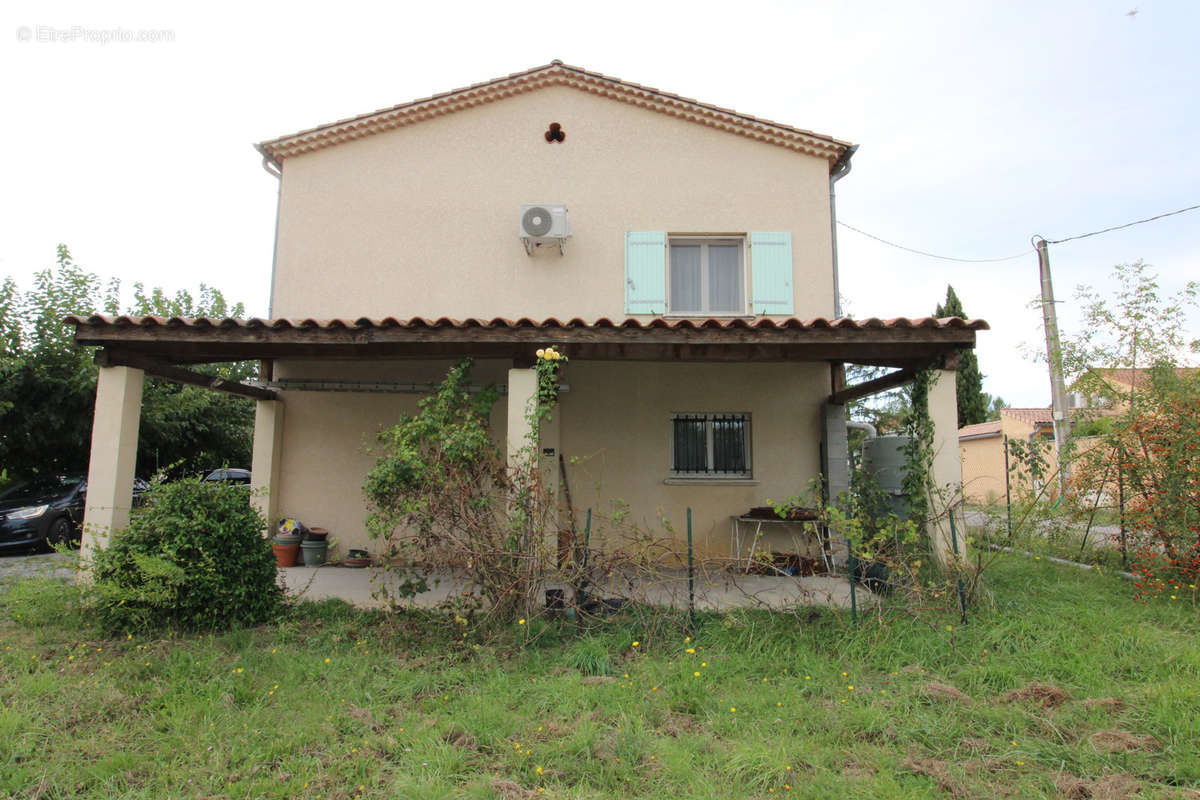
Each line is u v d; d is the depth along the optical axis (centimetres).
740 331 609
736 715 418
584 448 912
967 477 2514
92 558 601
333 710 420
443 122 977
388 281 945
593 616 573
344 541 906
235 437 1526
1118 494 797
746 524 895
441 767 352
